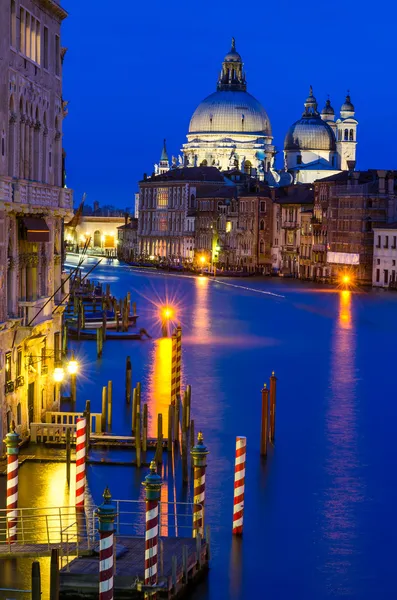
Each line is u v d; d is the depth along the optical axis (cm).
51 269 8669
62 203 8800
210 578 5950
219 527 6706
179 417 9488
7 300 7581
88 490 7250
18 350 7894
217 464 8106
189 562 5809
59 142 8856
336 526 6775
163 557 5716
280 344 15612
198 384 11612
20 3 7581
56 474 7512
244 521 6825
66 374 11769
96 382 11431
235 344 15475
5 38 7181
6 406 7556
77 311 17475
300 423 9612
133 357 13662
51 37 8544
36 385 8312
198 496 6212
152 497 5206
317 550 6366
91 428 8738
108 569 4769
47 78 8438
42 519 6462
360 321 19450
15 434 6144
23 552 5647
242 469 6519
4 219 7306
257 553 6300
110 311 18525
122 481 7469
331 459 8338
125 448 8269
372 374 12625
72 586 5350
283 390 11344
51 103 8581
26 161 7881
